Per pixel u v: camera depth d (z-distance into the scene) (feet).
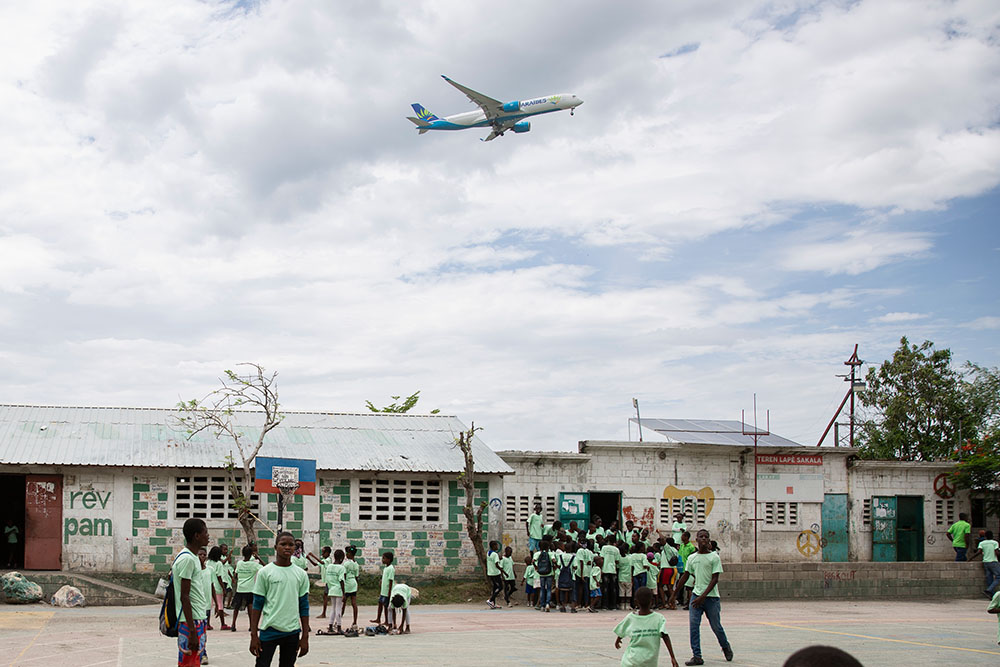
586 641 56.75
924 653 52.08
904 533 113.80
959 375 144.25
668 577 80.74
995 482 112.78
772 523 110.52
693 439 107.65
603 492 105.29
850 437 146.20
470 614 75.31
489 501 93.35
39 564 81.05
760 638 58.13
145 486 84.64
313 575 87.15
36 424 88.84
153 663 46.09
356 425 101.35
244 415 99.50
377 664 46.57
